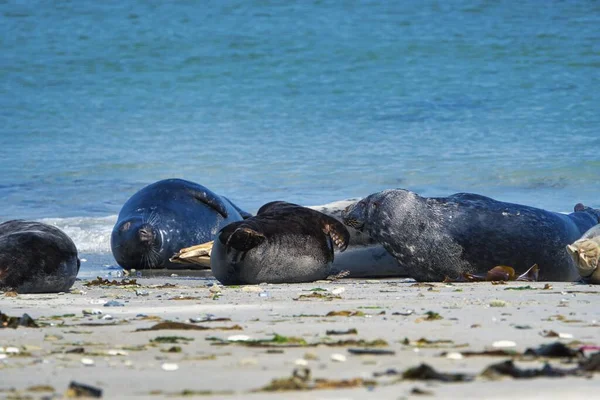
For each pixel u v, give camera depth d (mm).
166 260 64500
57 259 45312
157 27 168500
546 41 152125
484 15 164375
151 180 105062
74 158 114750
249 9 174750
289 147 115500
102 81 150125
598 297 39156
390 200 51656
